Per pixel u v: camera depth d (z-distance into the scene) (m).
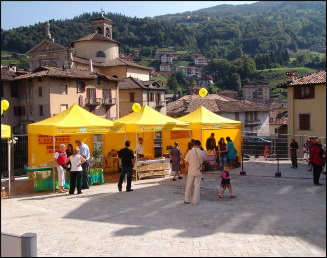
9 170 14.18
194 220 9.77
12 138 14.59
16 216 10.58
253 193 13.46
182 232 8.69
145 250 7.49
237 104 61.12
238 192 13.70
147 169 17.42
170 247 7.64
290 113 36.88
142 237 8.35
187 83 133.50
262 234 8.48
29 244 6.00
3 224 9.66
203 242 7.94
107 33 78.25
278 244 7.78
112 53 70.75
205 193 13.56
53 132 14.95
